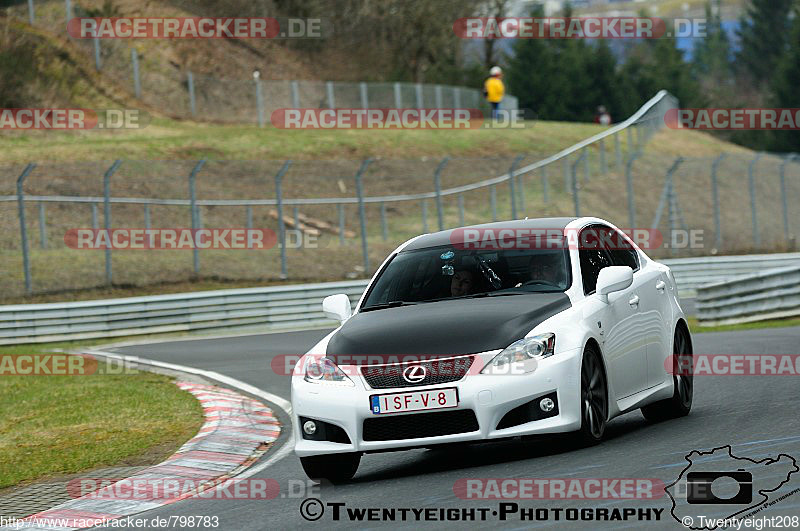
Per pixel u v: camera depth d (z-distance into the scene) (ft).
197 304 304.91
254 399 156.76
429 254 107.65
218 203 371.35
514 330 90.68
